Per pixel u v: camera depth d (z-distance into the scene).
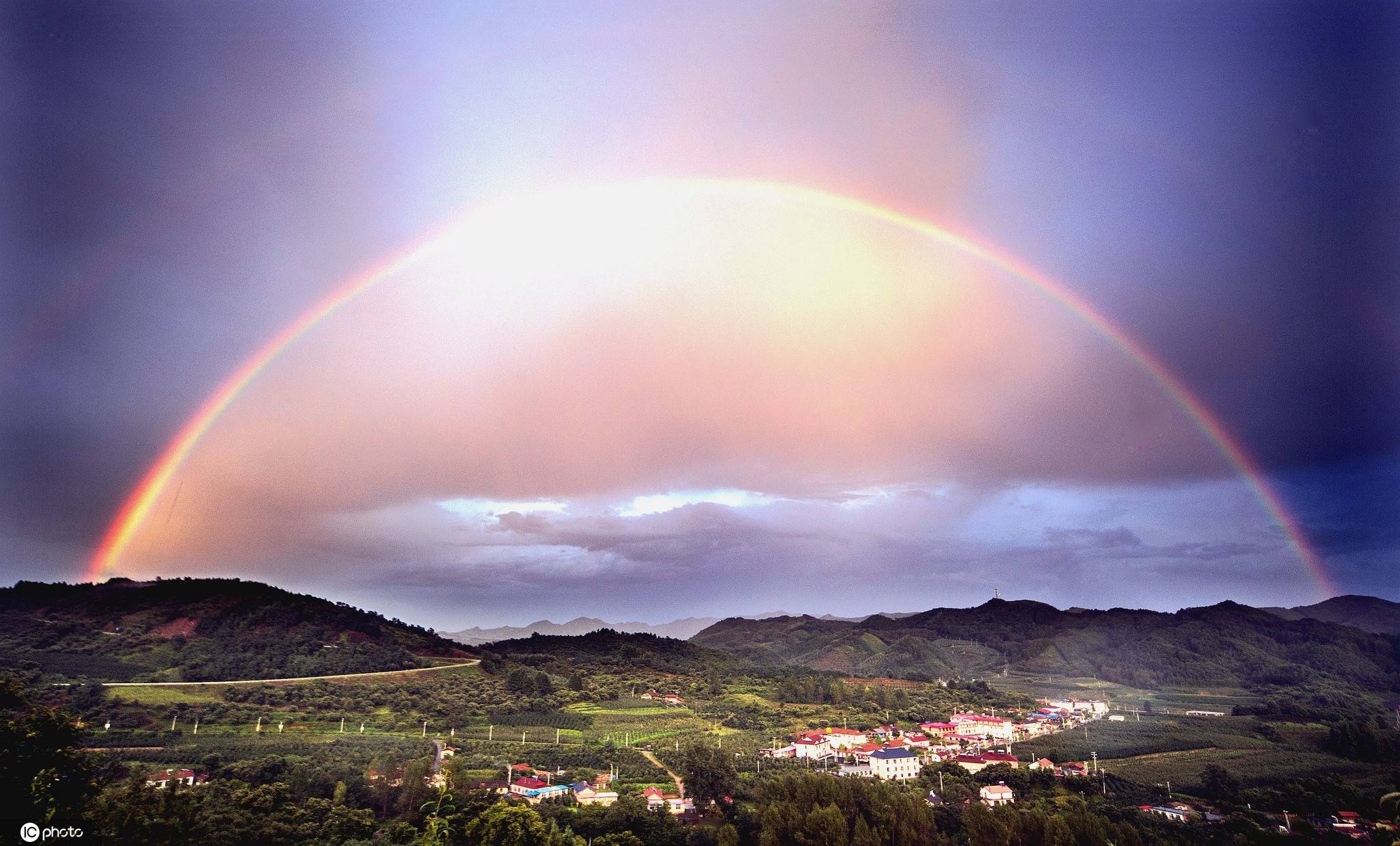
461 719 185.25
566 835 95.00
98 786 59.53
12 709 58.59
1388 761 172.50
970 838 98.25
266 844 82.94
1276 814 126.94
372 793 104.56
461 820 97.81
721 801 120.06
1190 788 146.75
